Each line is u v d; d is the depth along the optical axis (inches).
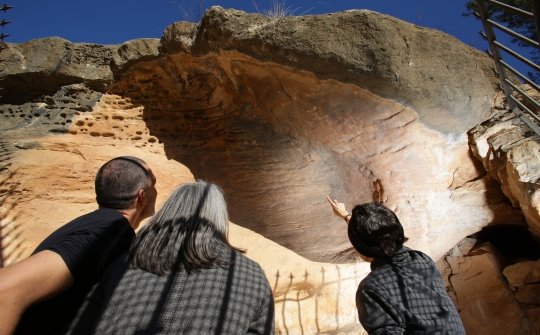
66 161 146.6
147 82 167.0
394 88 127.3
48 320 44.6
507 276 148.8
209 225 50.2
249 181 167.5
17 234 125.1
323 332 133.3
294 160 161.8
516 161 124.0
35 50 158.1
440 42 131.6
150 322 41.5
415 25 131.7
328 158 158.2
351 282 143.4
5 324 38.9
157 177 156.1
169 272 45.4
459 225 161.8
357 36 124.0
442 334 55.0
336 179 163.9
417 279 59.7
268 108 151.1
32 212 132.1
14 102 162.4
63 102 161.6
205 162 167.6
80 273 45.9
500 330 142.8
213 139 170.4
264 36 128.3
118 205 57.4
